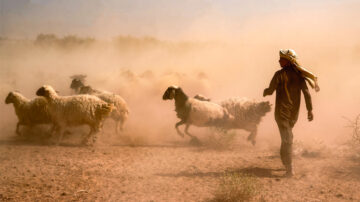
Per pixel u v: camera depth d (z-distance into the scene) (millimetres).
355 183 6105
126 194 5742
